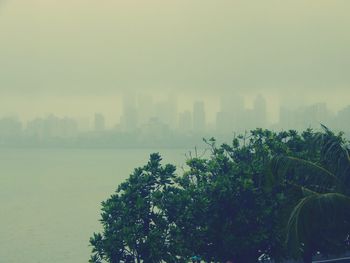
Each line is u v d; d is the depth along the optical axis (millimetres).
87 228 122812
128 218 25609
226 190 25938
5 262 84562
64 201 176000
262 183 26609
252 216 26203
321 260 31484
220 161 28203
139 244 24859
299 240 17953
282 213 24859
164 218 26312
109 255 25094
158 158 27688
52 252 94438
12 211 153875
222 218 26625
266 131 30094
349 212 18453
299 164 19172
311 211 17984
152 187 27125
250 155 29594
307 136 29797
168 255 24859
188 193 26797
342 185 18828
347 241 26562
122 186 27094
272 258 28750
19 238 109688
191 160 28828
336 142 19375
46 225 127438
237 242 26031
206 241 27031
